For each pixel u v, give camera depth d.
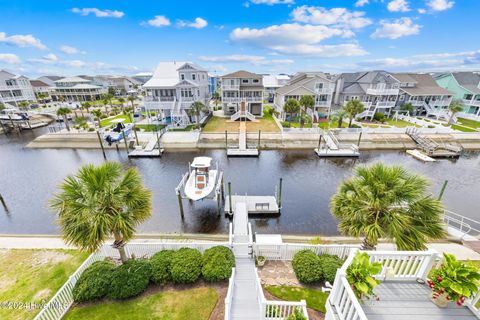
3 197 19.11
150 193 9.15
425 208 7.53
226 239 13.22
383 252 5.71
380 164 8.53
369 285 4.90
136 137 29.42
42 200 18.64
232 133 32.25
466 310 4.99
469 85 43.22
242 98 41.91
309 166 24.81
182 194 19.00
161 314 7.55
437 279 5.09
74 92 65.38
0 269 10.00
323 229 14.57
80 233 7.61
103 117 43.50
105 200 7.91
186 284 8.72
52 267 10.07
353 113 32.38
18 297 8.56
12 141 34.97
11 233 14.68
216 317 7.41
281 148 30.14
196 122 38.25
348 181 8.85
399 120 39.06
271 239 11.46
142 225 15.07
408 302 5.23
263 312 6.30
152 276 8.61
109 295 7.99
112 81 82.81
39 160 27.42
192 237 13.42
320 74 41.97
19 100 53.38
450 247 11.17
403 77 43.19
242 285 8.55
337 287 5.32
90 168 8.16
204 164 17.03
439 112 39.59
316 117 38.12
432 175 22.22
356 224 8.00
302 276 8.66
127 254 10.41
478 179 21.41
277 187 19.98
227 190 19.61
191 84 36.44
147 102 36.38
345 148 29.02
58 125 42.38
